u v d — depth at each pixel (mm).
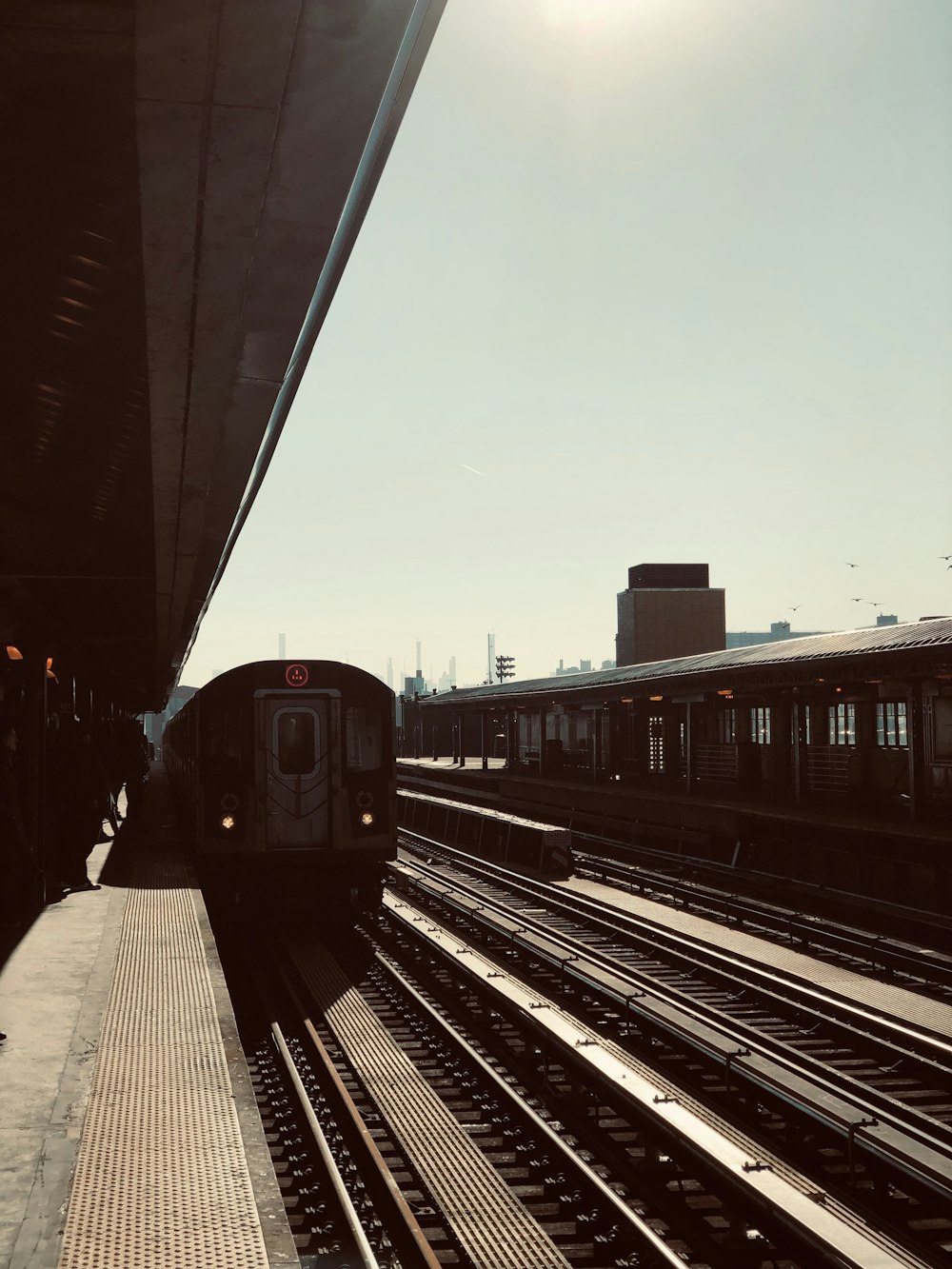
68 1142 4547
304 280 3742
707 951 12523
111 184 3670
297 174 3070
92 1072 5512
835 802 21156
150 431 5379
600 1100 7188
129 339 4996
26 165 3566
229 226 3320
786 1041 9211
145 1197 4016
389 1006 10055
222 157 2951
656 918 15078
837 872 17734
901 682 19219
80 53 2857
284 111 2760
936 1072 7992
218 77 2602
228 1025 6422
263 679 13664
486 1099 7477
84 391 5816
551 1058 8383
